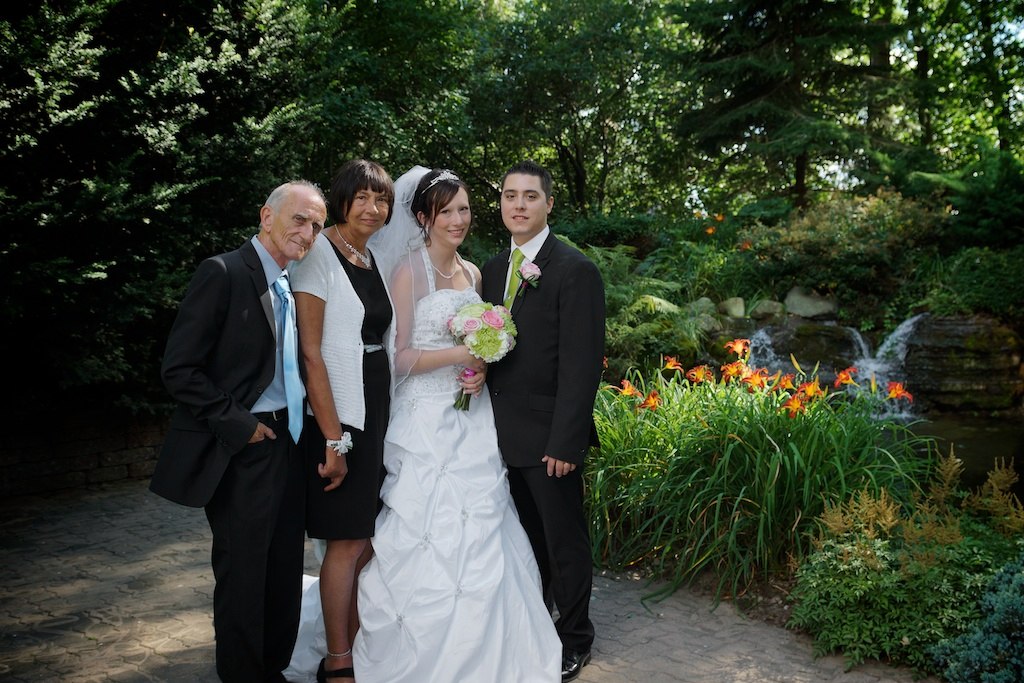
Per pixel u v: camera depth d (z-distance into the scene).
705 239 11.16
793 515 3.73
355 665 2.82
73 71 4.80
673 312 8.18
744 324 8.77
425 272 3.10
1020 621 2.55
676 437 4.19
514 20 15.79
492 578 2.82
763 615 3.46
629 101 16.44
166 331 6.20
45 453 5.77
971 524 3.50
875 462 3.98
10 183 4.86
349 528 2.80
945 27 15.09
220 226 6.28
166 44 6.02
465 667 2.69
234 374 2.57
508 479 3.22
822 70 12.60
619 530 4.13
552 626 2.95
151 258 5.50
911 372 8.49
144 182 5.68
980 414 8.12
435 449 2.97
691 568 3.72
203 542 4.66
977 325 8.45
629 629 3.37
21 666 3.09
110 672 3.04
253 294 2.59
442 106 12.01
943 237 9.86
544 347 3.03
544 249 3.09
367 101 9.23
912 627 2.96
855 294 9.26
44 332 5.16
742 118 12.37
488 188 15.88
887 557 3.17
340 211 2.82
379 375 2.90
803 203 12.84
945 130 16.16
